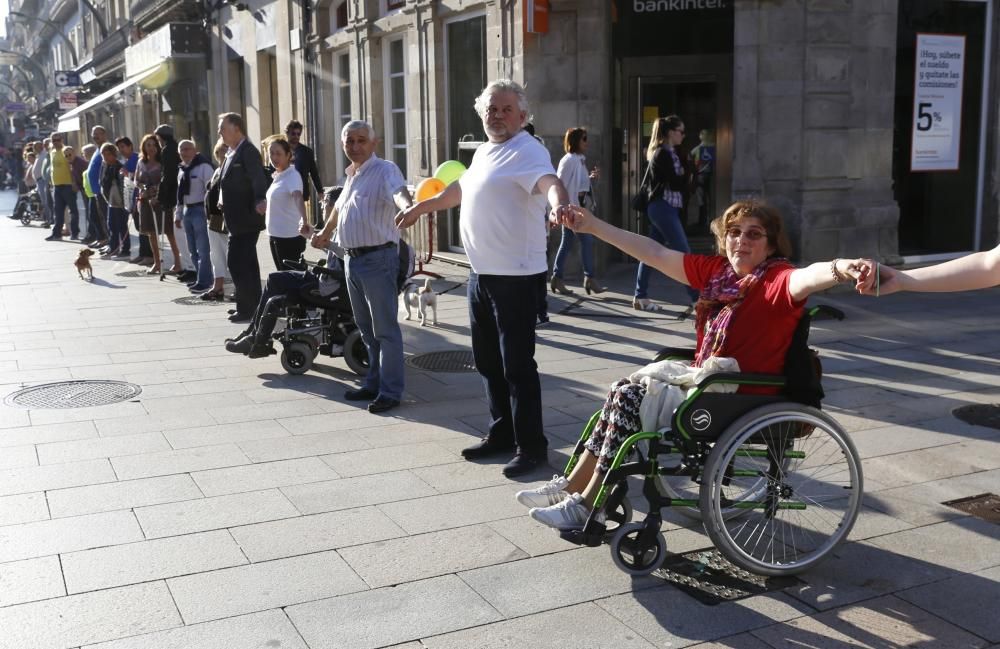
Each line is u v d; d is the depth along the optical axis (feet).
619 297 33.50
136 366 24.30
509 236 15.61
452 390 21.86
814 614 11.60
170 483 15.85
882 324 28.73
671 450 12.37
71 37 169.58
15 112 187.32
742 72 33.19
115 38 108.88
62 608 11.66
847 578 12.52
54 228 61.36
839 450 14.21
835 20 33.01
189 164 35.81
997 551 13.29
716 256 13.23
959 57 37.22
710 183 40.86
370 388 21.01
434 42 42.57
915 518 14.38
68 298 35.50
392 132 49.88
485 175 15.62
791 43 32.78
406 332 28.55
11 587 12.20
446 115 43.39
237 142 29.17
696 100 40.42
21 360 25.04
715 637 11.06
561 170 31.73
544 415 19.79
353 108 51.60
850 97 33.71
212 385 22.33
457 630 11.16
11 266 45.75
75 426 19.06
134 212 44.96
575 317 30.27
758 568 12.31
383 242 19.72
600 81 35.29
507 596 12.00
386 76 49.55
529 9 34.35
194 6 76.95
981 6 37.27
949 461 16.81
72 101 125.08
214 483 15.85
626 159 41.01
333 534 13.84
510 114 15.51
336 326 23.29
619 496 12.36
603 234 13.37
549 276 36.68
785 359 12.47
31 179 77.20
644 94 40.65
